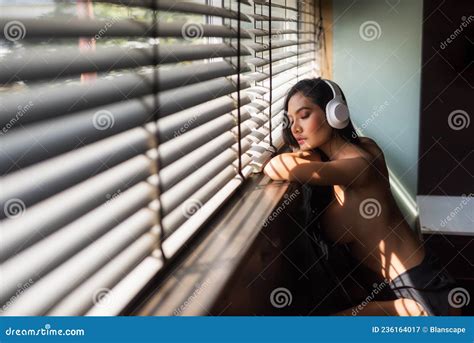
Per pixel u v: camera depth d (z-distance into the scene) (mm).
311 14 2400
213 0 1160
